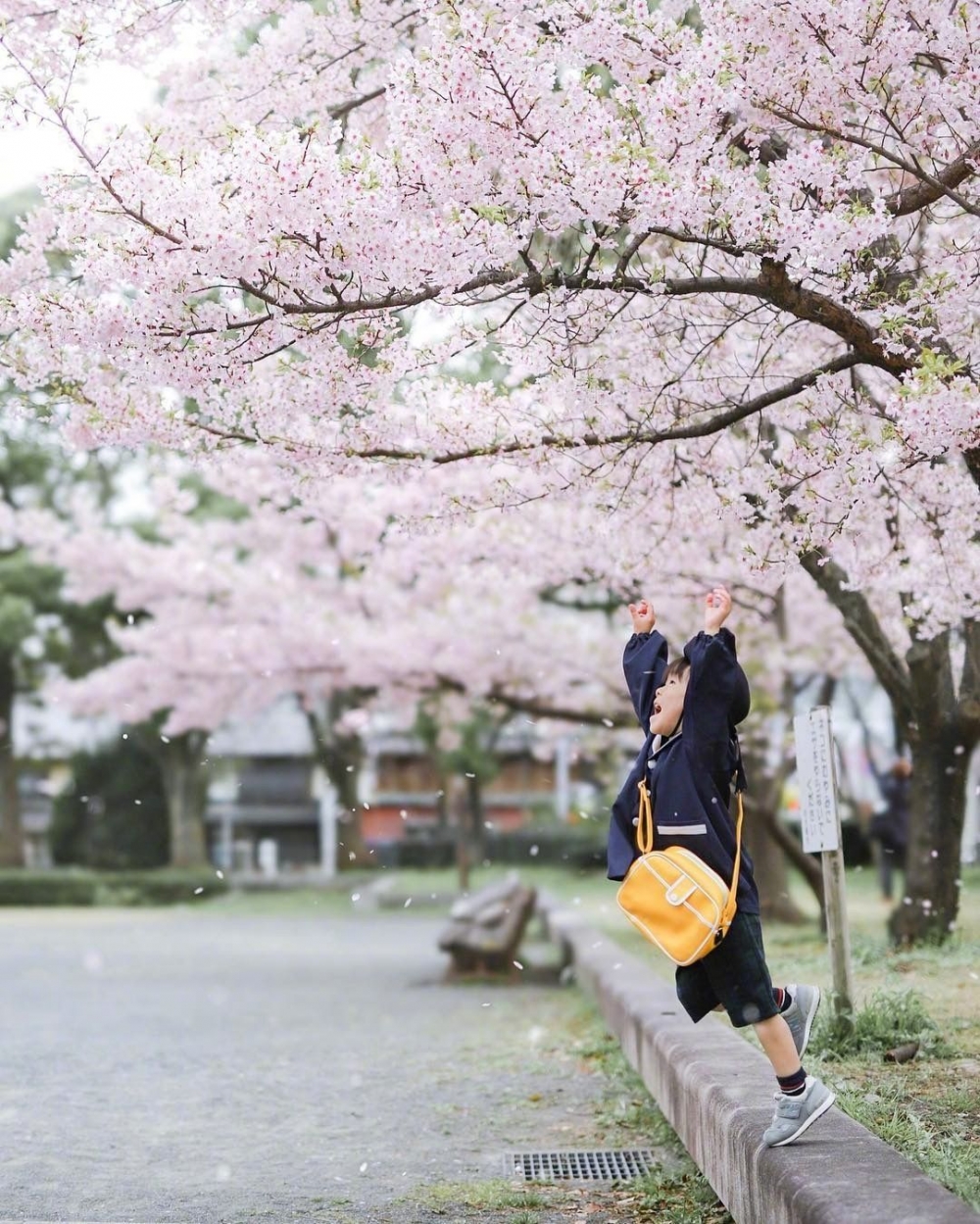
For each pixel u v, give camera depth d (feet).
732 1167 14.93
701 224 17.75
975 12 17.60
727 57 16.79
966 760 34.04
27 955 57.77
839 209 17.52
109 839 128.36
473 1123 22.59
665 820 14.17
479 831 122.42
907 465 20.20
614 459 22.88
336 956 57.82
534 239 22.17
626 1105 23.13
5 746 115.34
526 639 49.06
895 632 39.81
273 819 170.09
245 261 17.44
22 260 20.43
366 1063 28.84
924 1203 11.50
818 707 22.09
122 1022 35.68
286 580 54.08
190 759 121.70
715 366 25.05
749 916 14.06
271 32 24.39
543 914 65.87
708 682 14.30
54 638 109.91
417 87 17.33
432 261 17.51
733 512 22.86
